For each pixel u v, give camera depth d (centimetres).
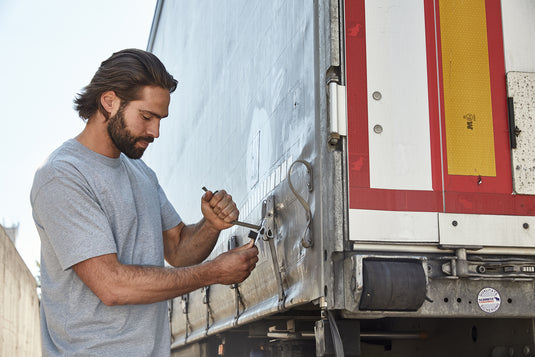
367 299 198
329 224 211
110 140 217
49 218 204
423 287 200
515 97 225
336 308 205
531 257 220
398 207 211
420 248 212
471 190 216
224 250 371
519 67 229
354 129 214
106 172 215
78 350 204
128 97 211
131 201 221
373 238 207
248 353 413
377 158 213
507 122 223
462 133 220
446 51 225
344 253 208
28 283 1160
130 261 218
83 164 211
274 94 283
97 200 210
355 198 209
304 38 246
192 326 484
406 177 213
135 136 214
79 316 207
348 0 223
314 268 221
